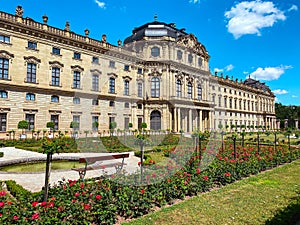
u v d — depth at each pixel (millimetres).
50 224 5367
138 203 6922
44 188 6910
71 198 6879
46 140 6750
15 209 5594
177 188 8508
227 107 80188
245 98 93875
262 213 7078
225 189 9602
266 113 108000
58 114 38906
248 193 9086
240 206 7668
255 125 100250
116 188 7406
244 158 13633
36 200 6598
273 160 15102
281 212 7031
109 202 6613
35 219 5250
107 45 45531
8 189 9312
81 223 5824
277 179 11438
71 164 16312
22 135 33562
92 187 7730
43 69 37906
